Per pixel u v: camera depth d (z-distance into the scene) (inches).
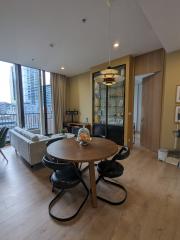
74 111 245.9
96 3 78.9
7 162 133.5
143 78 180.7
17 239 57.5
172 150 135.4
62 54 153.5
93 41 124.6
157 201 79.4
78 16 90.0
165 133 142.6
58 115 240.1
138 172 112.8
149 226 63.3
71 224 64.5
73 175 77.2
